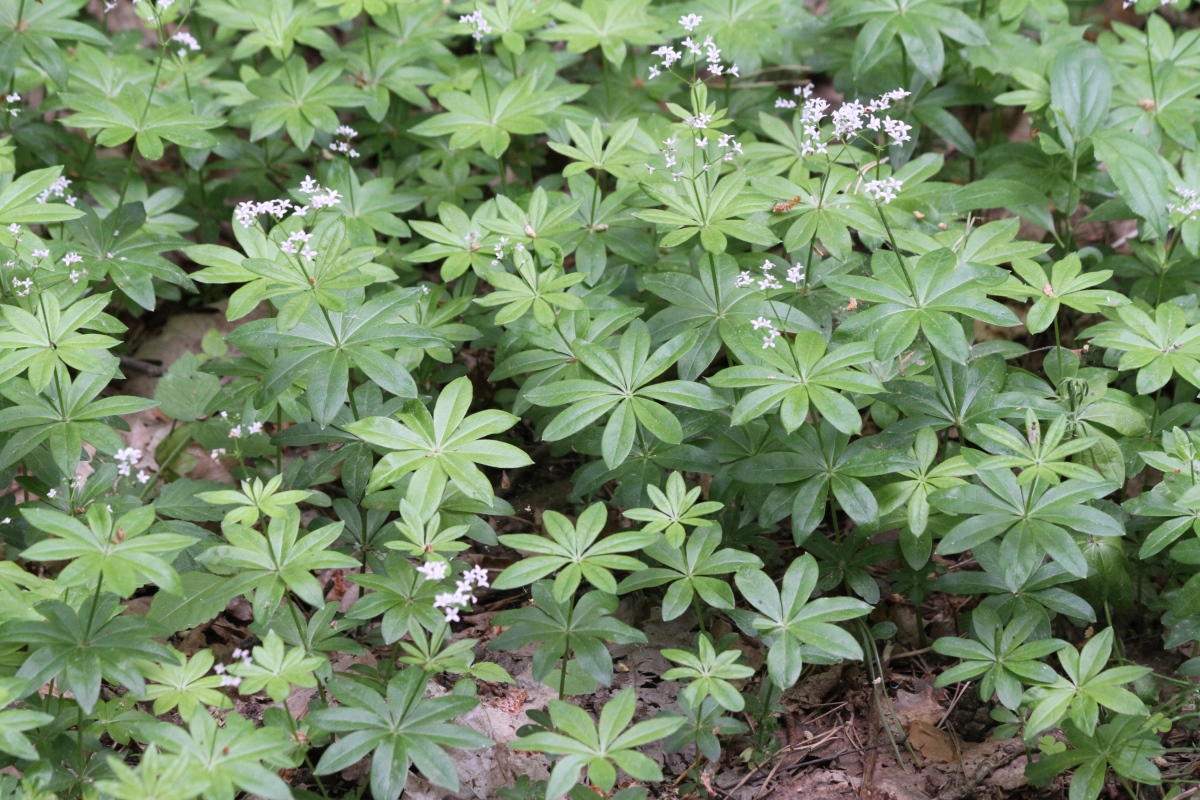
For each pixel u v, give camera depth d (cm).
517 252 155
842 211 157
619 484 153
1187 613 148
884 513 150
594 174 174
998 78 176
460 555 160
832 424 149
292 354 150
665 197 155
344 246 152
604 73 175
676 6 176
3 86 167
